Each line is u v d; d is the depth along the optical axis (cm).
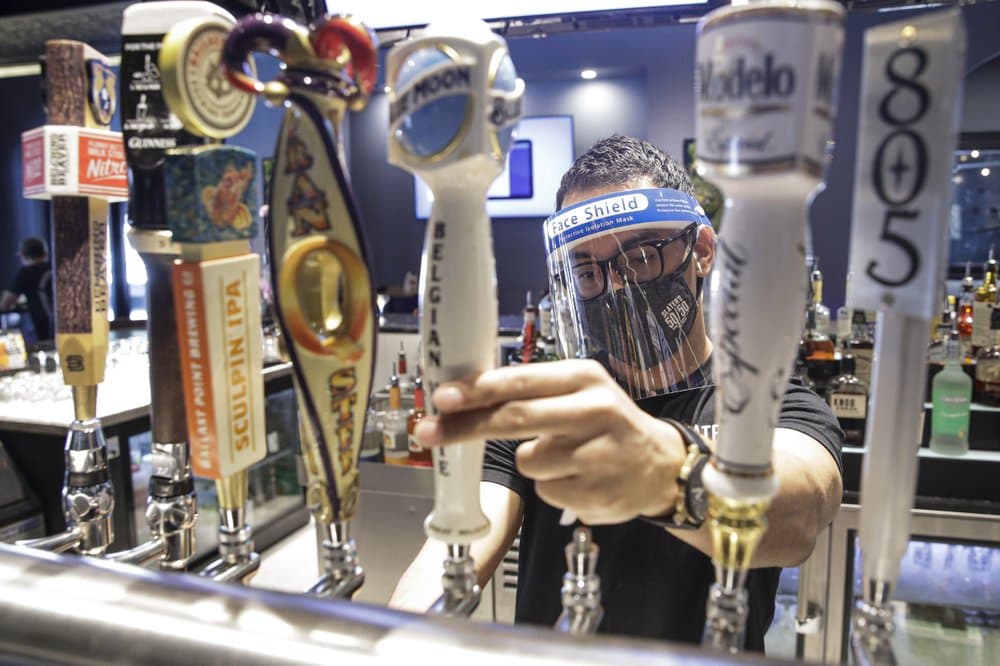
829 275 369
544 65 490
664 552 102
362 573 43
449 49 35
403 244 585
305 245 36
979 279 365
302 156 36
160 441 49
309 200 36
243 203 40
